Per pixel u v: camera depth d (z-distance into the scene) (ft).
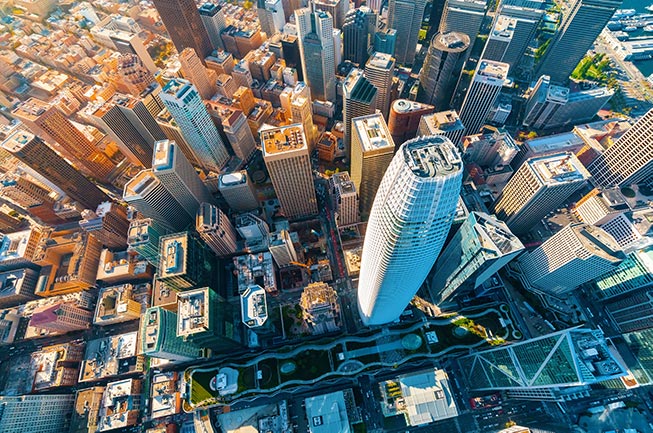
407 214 479.41
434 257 619.26
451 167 440.45
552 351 627.05
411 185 439.22
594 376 576.20
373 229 590.55
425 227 509.35
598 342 593.83
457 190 458.50
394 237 535.19
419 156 448.24
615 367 578.66
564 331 599.16
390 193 489.26
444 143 458.50
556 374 619.26
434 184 430.61
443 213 490.90
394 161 473.67
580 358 588.50
